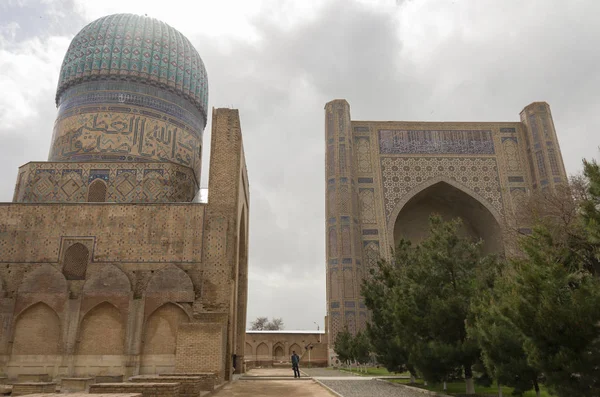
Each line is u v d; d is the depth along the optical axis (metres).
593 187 5.33
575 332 4.77
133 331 11.66
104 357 11.51
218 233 12.57
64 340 11.55
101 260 12.41
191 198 16.31
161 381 7.64
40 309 11.84
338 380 12.10
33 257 12.38
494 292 7.45
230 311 12.30
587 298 4.86
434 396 8.27
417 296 8.65
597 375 4.66
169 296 11.96
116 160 15.98
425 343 8.31
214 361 10.91
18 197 14.99
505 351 6.36
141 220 12.77
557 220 14.36
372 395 8.24
